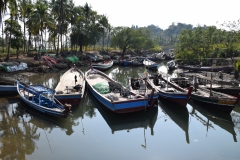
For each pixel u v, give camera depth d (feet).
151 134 48.42
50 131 47.55
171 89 72.84
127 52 246.06
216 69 124.88
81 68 146.30
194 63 155.33
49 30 172.55
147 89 71.15
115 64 175.52
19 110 58.39
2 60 111.04
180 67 139.74
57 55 153.07
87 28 194.39
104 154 38.47
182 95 61.72
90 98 74.54
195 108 67.87
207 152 40.27
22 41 125.80
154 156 38.42
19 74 104.42
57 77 109.91
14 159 34.65
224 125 54.95
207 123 56.24
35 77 106.01
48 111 52.08
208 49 163.12
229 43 156.04
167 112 65.10
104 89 67.72
